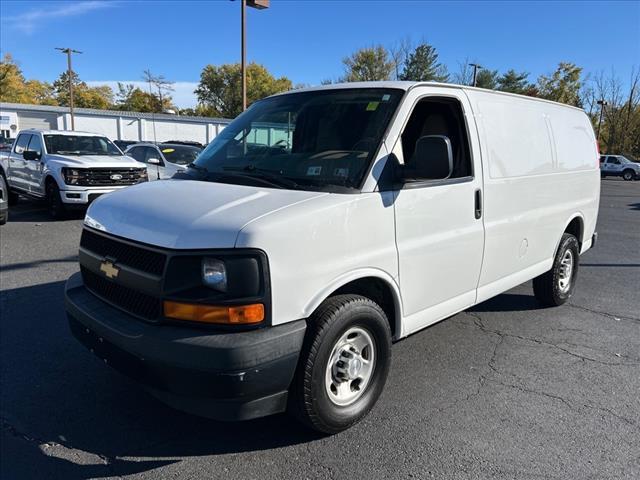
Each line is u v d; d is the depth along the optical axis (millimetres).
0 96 66938
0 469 2951
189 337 2627
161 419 3504
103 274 3191
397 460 3084
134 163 12398
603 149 62000
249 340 2615
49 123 49875
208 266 2658
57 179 11336
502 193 4398
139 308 2949
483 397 3865
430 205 3639
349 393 3314
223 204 2957
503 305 6121
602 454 3180
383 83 3775
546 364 4480
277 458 3094
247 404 2746
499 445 3254
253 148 3896
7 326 5082
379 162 3311
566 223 5652
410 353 4660
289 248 2771
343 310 3033
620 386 4094
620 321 5641
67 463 3023
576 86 62719
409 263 3520
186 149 14742
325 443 3246
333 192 3139
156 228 2869
